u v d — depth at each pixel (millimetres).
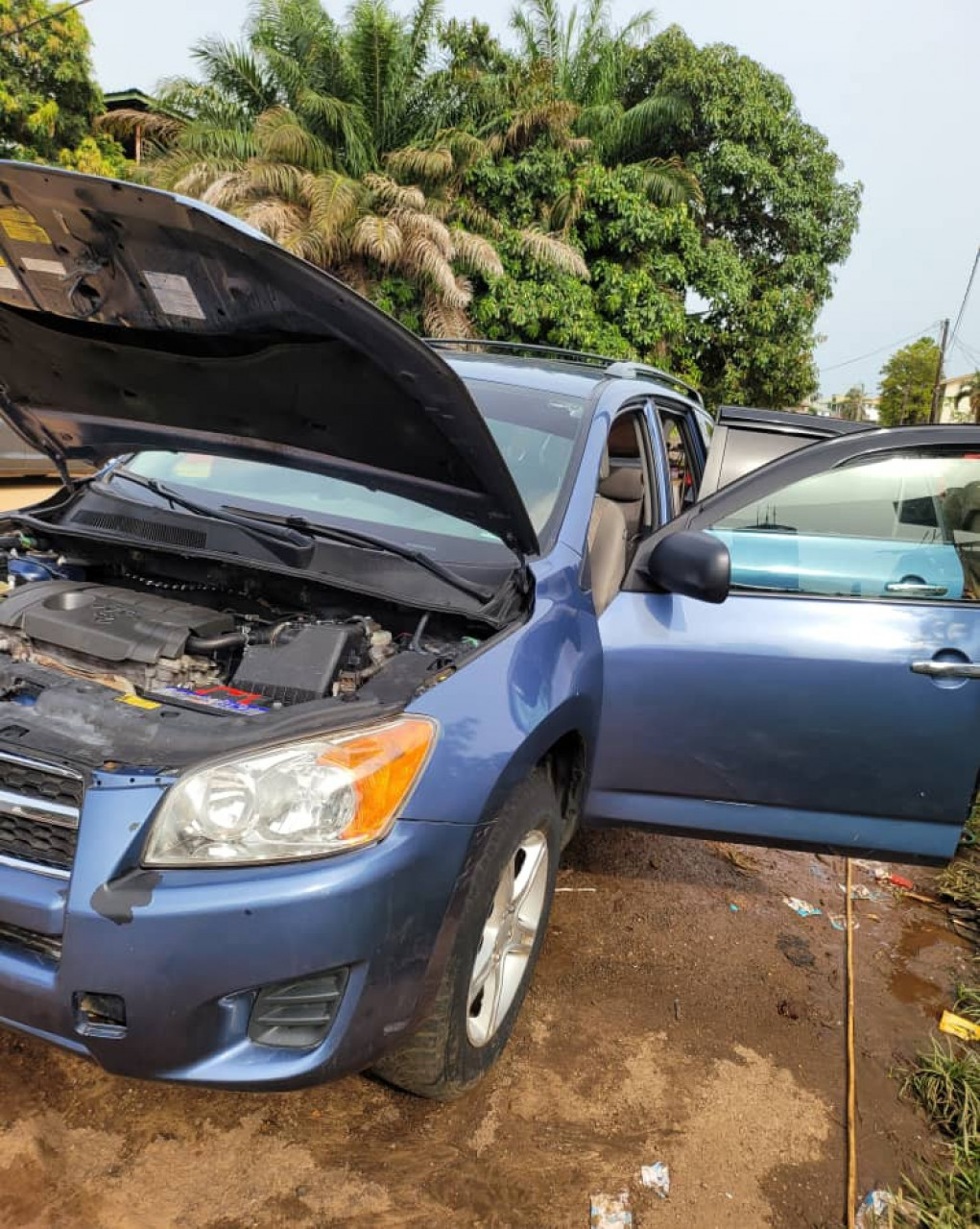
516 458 2932
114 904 1669
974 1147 2334
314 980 1781
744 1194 2166
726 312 18406
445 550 2652
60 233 1981
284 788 1743
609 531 2963
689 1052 2623
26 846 1829
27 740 1840
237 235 1745
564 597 2537
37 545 2857
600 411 3180
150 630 2223
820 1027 2807
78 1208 1931
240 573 2557
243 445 2594
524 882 2408
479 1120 2289
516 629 2287
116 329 2264
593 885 3461
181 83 14961
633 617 2707
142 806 1720
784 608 2695
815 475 2801
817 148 19156
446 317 13391
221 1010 1740
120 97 19109
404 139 14945
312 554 2488
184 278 1983
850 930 3352
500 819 2084
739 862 3789
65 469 2984
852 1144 2348
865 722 2645
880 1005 2949
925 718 2627
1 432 9406
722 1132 2346
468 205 14461
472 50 17203
